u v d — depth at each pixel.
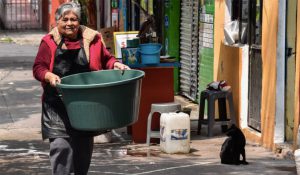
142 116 15.44
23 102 21.56
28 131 17.30
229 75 16.75
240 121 16.03
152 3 23.39
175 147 14.19
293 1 14.04
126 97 8.94
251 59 15.68
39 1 50.06
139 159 13.79
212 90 15.99
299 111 13.28
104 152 14.52
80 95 8.81
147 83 15.33
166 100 15.43
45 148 15.21
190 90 20.92
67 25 9.47
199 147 14.88
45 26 47.44
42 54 9.55
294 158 12.92
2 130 17.47
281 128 14.17
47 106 9.47
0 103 21.44
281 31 14.04
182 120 14.20
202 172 12.63
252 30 15.64
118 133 16.67
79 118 8.93
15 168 13.30
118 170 12.88
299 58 13.34
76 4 9.59
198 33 19.94
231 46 16.56
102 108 8.84
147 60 15.09
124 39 16.11
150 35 16.66
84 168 9.74
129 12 27.02
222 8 17.36
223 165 13.14
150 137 15.06
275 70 14.12
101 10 32.31
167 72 15.40
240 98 16.05
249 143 15.15
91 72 9.55
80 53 9.59
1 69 29.23
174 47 21.83
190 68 20.83
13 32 47.34
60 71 9.55
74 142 9.50
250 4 15.69
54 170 9.35
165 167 13.05
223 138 15.80
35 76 9.46
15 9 50.81
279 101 14.12
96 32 9.78
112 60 9.78
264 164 13.17
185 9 21.19
